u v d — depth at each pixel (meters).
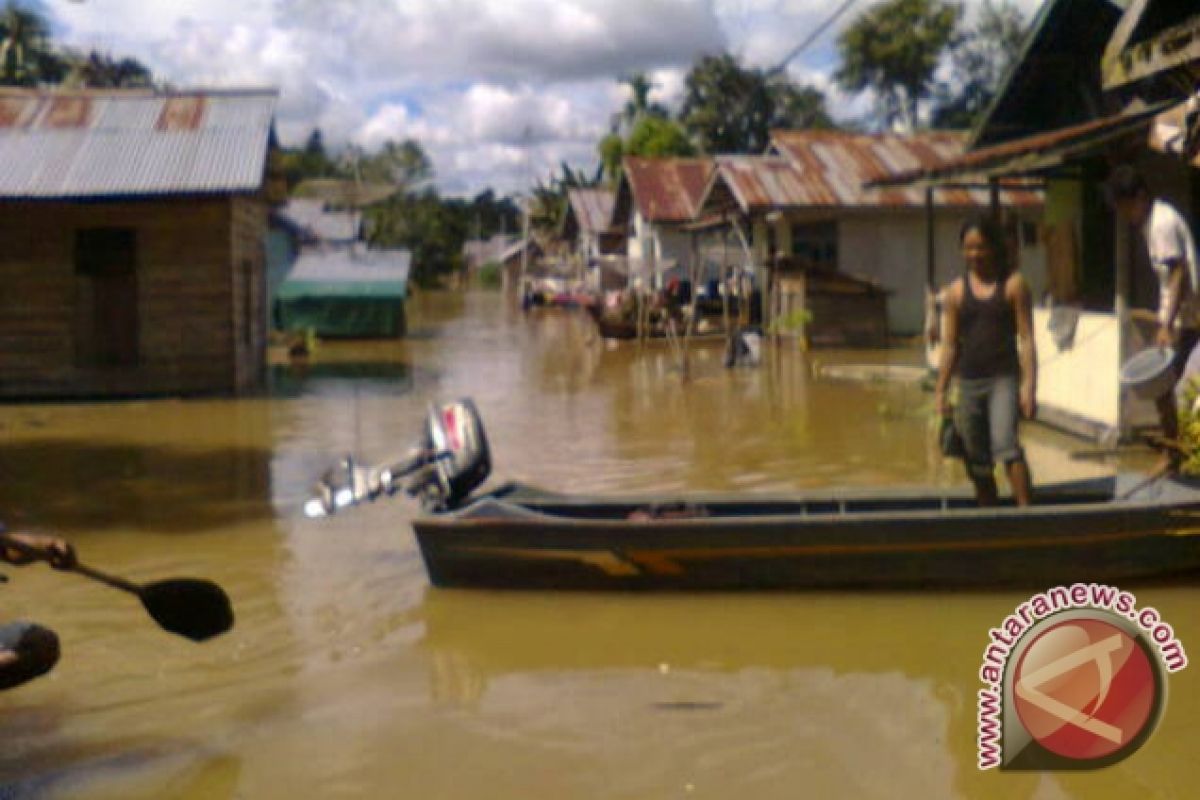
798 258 23.70
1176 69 11.06
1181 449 8.52
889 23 48.09
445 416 7.82
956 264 25.12
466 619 6.88
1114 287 13.86
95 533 9.05
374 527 9.12
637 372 20.52
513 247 71.25
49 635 4.73
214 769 5.00
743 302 26.23
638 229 36.84
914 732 5.27
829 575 7.14
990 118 15.75
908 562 7.08
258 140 17.97
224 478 11.23
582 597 7.24
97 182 16.86
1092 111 14.55
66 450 12.95
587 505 8.00
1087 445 11.47
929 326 16.48
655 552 7.12
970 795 4.67
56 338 17.41
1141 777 4.79
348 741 5.27
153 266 17.52
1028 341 7.46
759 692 5.76
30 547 4.79
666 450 12.42
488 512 7.29
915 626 6.62
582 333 32.03
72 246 17.36
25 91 19.12
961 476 10.70
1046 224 15.53
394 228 75.69
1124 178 10.44
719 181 27.06
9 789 4.84
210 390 17.83
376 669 6.13
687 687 5.84
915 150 26.73
